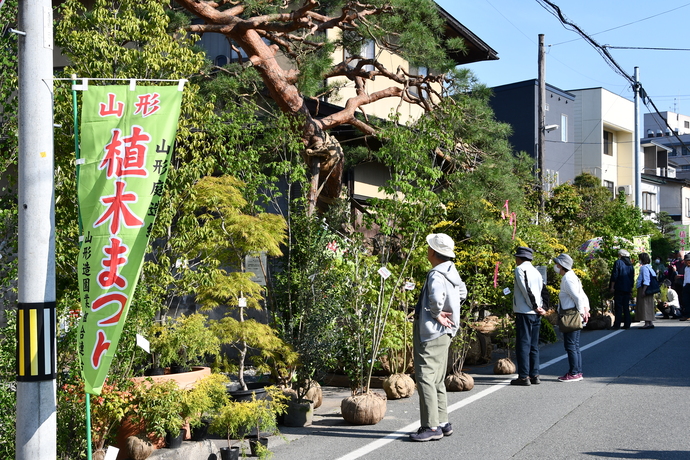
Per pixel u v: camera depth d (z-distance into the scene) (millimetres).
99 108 4988
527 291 10070
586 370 11461
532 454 6480
